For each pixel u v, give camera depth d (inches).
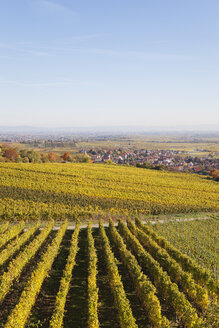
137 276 719.7
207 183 2896.2
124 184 2438.5
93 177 2608.3
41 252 979.3
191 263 825.5
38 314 617.3
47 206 1652.3
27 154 4020.7
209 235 1256.8
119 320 599.5
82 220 1489.9
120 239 1045.2
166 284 675.4
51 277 796.0
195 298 664.4
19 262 778.8
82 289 729.0
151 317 581.6
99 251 1024.9
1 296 647.8
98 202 1819.6
